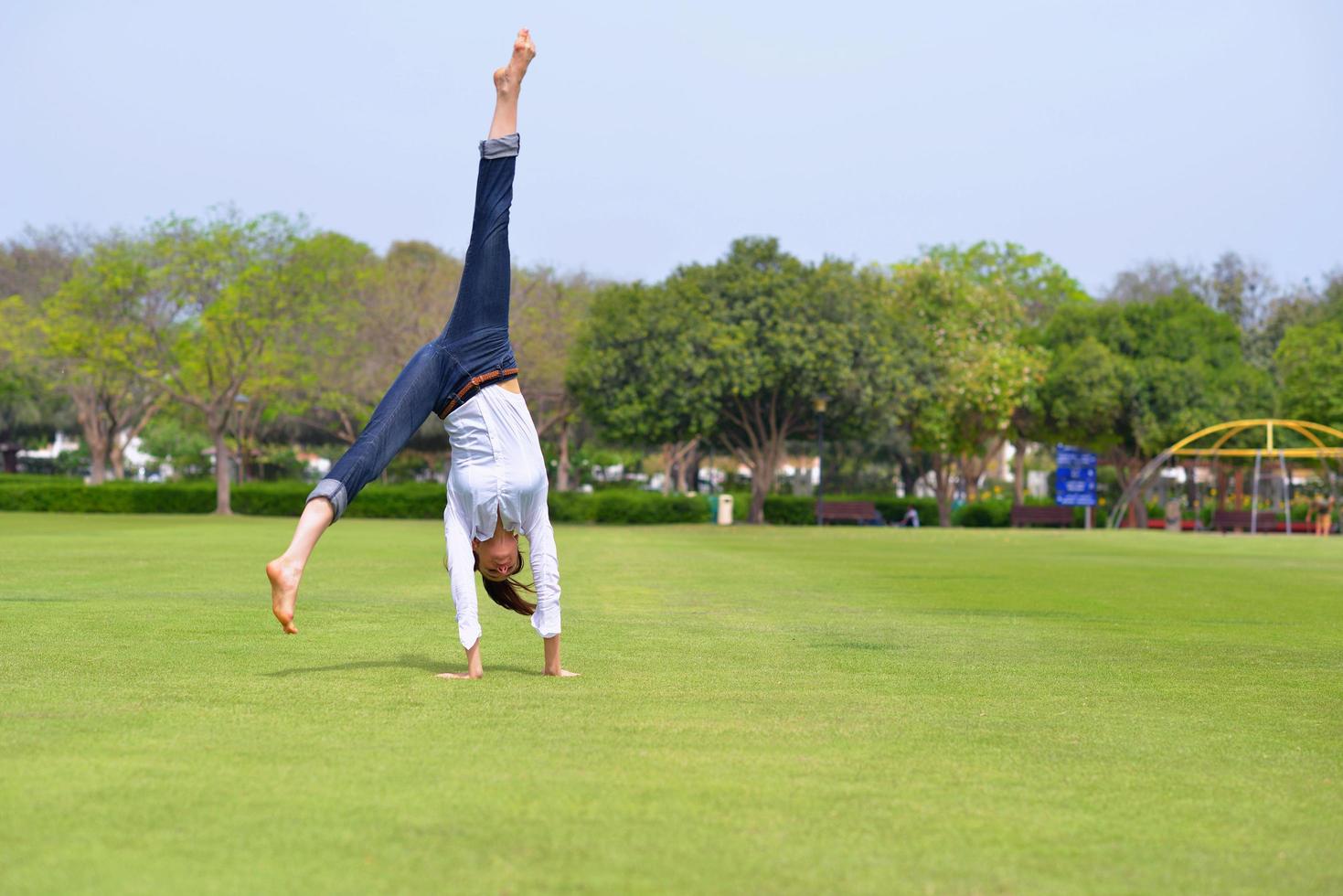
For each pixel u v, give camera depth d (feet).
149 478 274.77
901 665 25.25
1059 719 19.01
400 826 12.07
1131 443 156.76
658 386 128.06
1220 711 20.04
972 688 22.09
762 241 133.49
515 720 17.84
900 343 137.90
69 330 133.39
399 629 30.50
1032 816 12.93
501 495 22.74
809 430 142.10
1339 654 28.25
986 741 16.96
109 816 12.25
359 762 14.76
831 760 15.47
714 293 131.54
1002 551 81.35
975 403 144.36
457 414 23.12
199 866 10.78
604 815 12.59
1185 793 14.17
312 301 136.46
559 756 15.30
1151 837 12.26
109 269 131.54
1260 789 14.43
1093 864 11.35
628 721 17.89
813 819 12.59
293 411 163.12
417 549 70.38
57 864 10.77
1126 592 46.62
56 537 81.61
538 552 23.07
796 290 130.72
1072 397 146.20
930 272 153.69
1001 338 155.84
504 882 10.50
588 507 139.74
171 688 20.42
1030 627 33.58
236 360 143.23
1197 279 217.15
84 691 19.92
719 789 13.76
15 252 169.48
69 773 13.96
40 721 17.16
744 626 32.71
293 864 10.88
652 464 265.75
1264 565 67.67
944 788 14.08
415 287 156.35
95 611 33.76
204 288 135.54
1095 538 111.65
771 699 20.44
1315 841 12.25
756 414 135.44
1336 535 130.11
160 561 56.03
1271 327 201.26
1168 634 32.42
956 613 37.63
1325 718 19.57
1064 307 161.17
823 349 125.59
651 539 94.99
